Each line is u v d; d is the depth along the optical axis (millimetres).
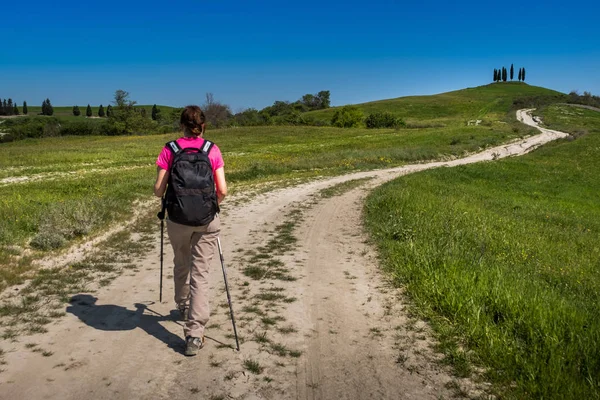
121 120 88312
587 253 9781
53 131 80625
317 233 9062
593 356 3607
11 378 3221
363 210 12008
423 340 4125
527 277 6566
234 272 6203
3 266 6059
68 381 3211
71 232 7969
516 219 13281
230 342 3941
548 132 62000
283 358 3689
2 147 46781
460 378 3439
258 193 15094
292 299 5133
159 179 3713
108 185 16141
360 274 6266
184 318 4352
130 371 3377
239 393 3143
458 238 8508
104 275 5938
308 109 149875
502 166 30859
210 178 3629
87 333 4051
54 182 18516
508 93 149875
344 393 3203
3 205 10383
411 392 3236
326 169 26688
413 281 5648
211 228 3697
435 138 50156
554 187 25141
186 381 3264
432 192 16812
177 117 110938
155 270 6215
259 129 67125
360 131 65250
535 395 3141
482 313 4473
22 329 4102
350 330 4312
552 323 4160
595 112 94188
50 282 5527
